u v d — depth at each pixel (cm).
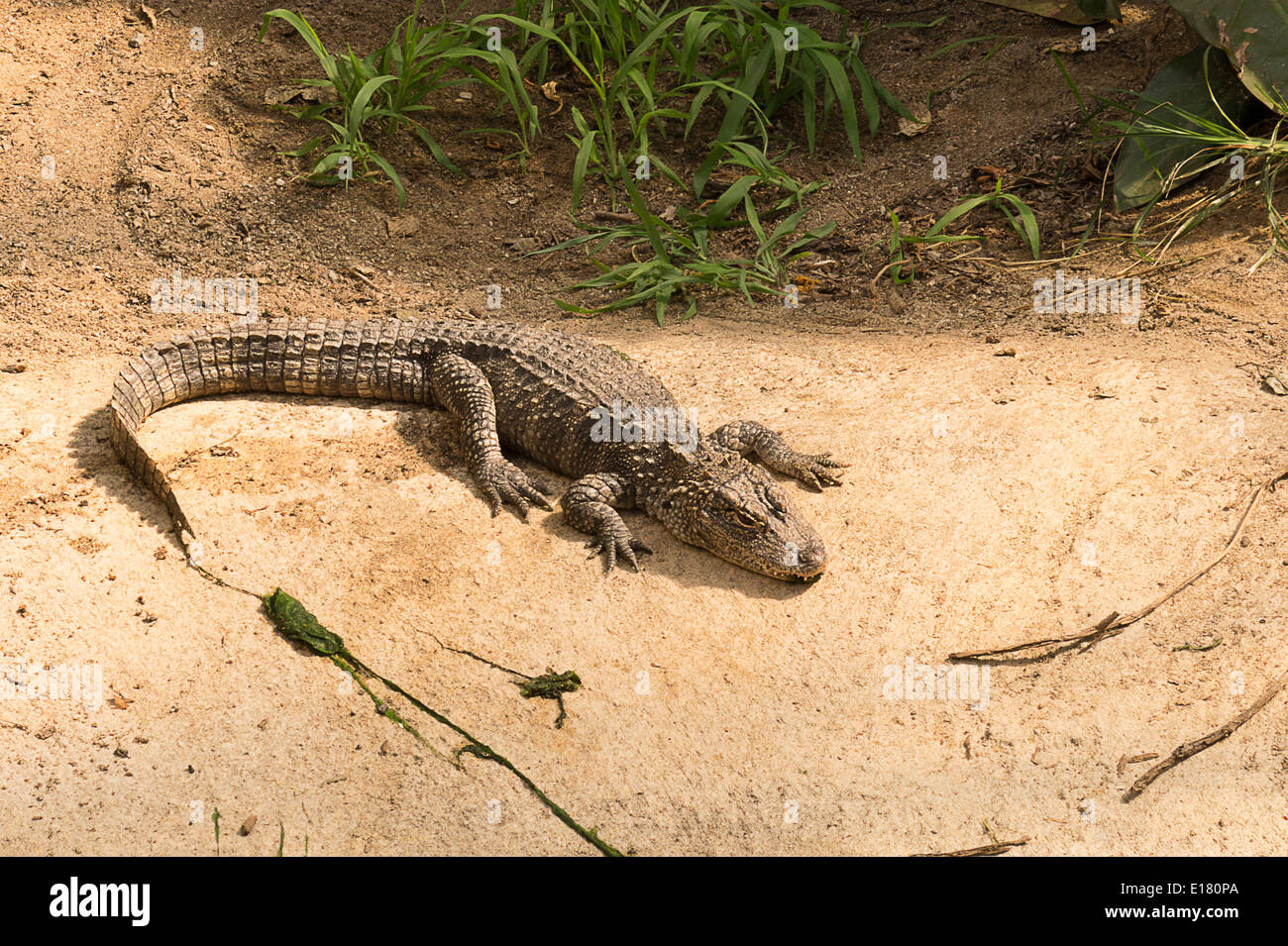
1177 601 480
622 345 689
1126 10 910
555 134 880
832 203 823
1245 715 429
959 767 422
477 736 436
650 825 405
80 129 821
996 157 829
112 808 403
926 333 689
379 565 512
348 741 433
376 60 863
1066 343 657
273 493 550
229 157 820
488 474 561
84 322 688
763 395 630
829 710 446
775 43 822
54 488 541
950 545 516
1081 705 443
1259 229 712
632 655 470
